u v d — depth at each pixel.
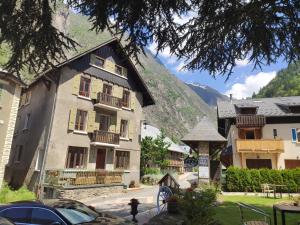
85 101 24.97
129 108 28.94
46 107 24.02
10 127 19.31
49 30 5.75
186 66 6.49
